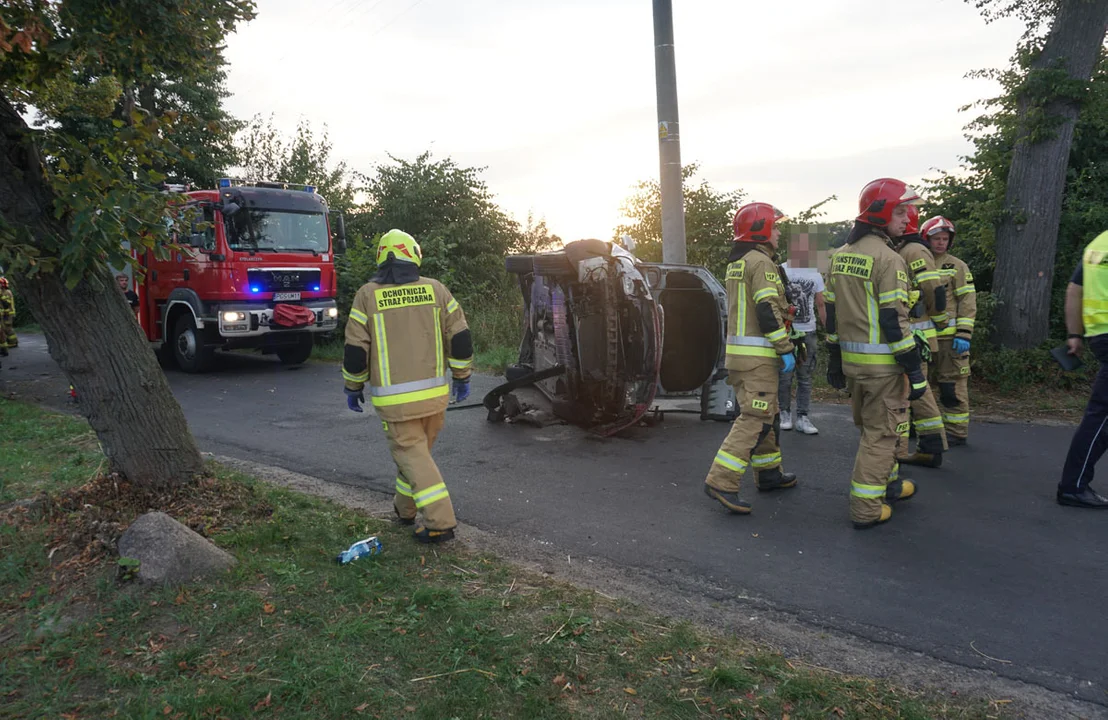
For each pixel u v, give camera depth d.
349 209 21.52
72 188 4.00
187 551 3.84
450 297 4.55
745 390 4.94
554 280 7.18
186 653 3.10
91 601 3.65
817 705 2.78
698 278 7.82
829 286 4.87
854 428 7.42
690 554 4.38
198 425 8.50
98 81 5.23
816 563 4.21
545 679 2.93
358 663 3.04
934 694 2.90
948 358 6.45
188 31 4.45
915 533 4.60
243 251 12.09
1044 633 3.37
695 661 3.10
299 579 3.82
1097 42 8.46
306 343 13.73
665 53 10.44
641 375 7.01
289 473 6.35
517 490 5.70
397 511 4.82
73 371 4.54
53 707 2.80
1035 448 6.41
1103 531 4.54
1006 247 8.98
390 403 4.33
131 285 13.34
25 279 4.26
